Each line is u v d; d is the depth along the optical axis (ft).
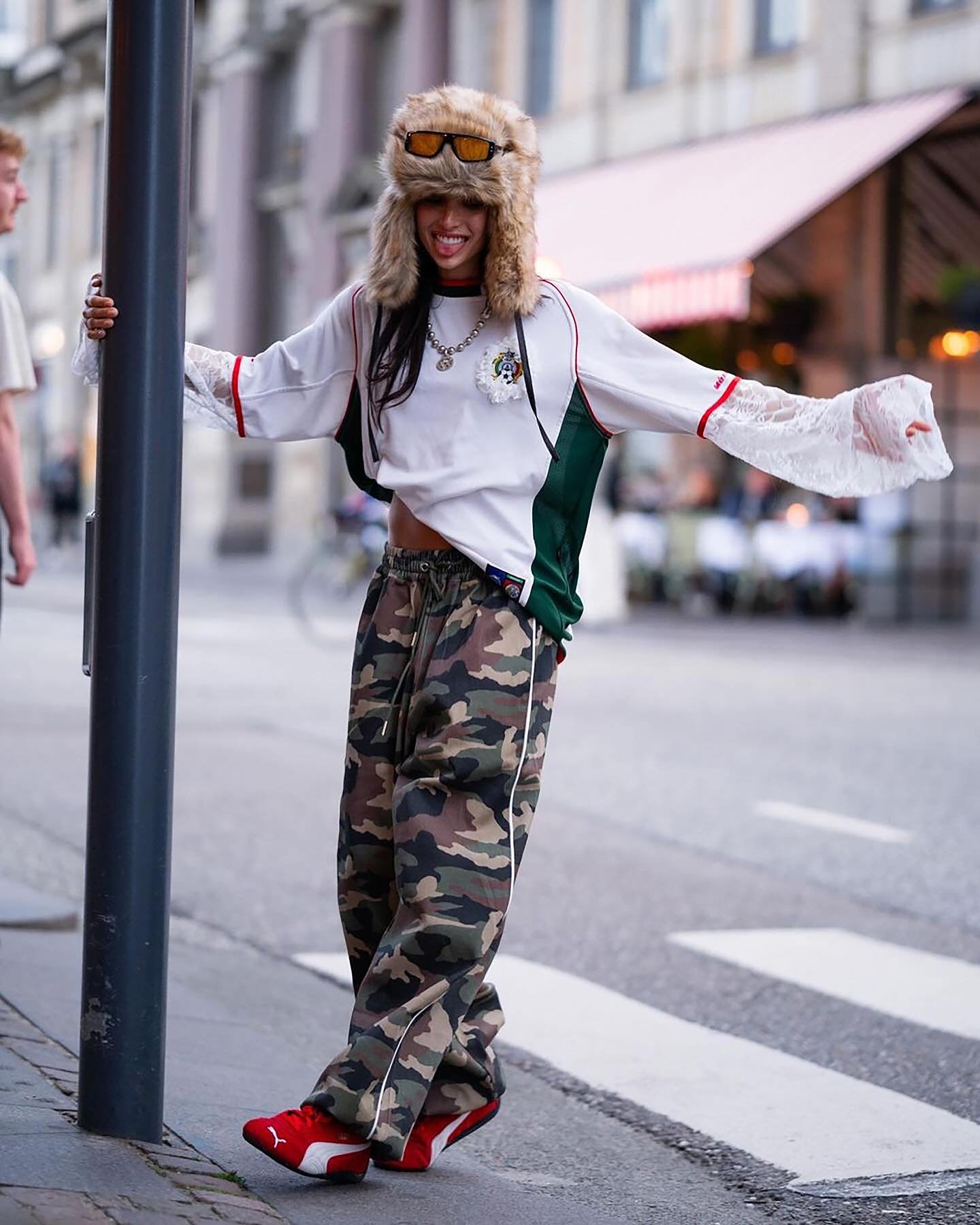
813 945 22.27
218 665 52.80
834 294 75.82
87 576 12.42
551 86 100.12
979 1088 16.93
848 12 80.18
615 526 74.74
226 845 27.30
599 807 31.27
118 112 12.09
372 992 12.30
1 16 184.24
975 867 26.96
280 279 129.90
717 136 87.25
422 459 12.42
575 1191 13.97
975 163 74.49
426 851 12.15
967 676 54.34
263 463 125.90
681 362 12.60
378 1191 12.43
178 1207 10.99
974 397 80.69
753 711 44.83
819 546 79.77
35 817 28.48
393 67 116.47
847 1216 13.50
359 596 76.38
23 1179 10.97
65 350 159.12
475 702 12.23
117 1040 12.21
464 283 12.47
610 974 20.86
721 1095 16.57
